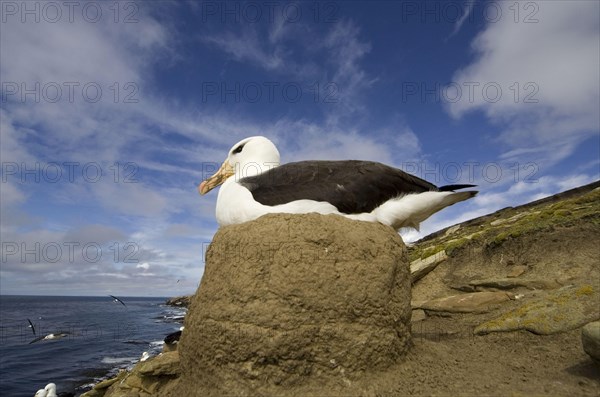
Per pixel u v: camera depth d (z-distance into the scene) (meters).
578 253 1.23
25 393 2.68
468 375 0.66
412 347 0.75
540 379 0.64
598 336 0.62
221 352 0.62
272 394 0.60
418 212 0.78
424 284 1.57
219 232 0.70
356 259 0.65
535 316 0.92
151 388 0.87
